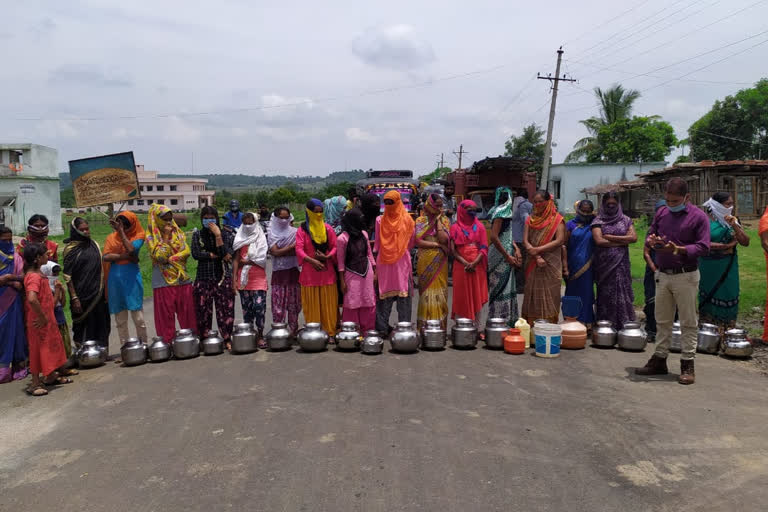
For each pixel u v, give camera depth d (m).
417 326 7.86
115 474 4.11
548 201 7.39
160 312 7.40
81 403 5.64
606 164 39.19
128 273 7.25
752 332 8.15
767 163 23.19
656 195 29.50
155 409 5.36
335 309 7.67
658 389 5.65
